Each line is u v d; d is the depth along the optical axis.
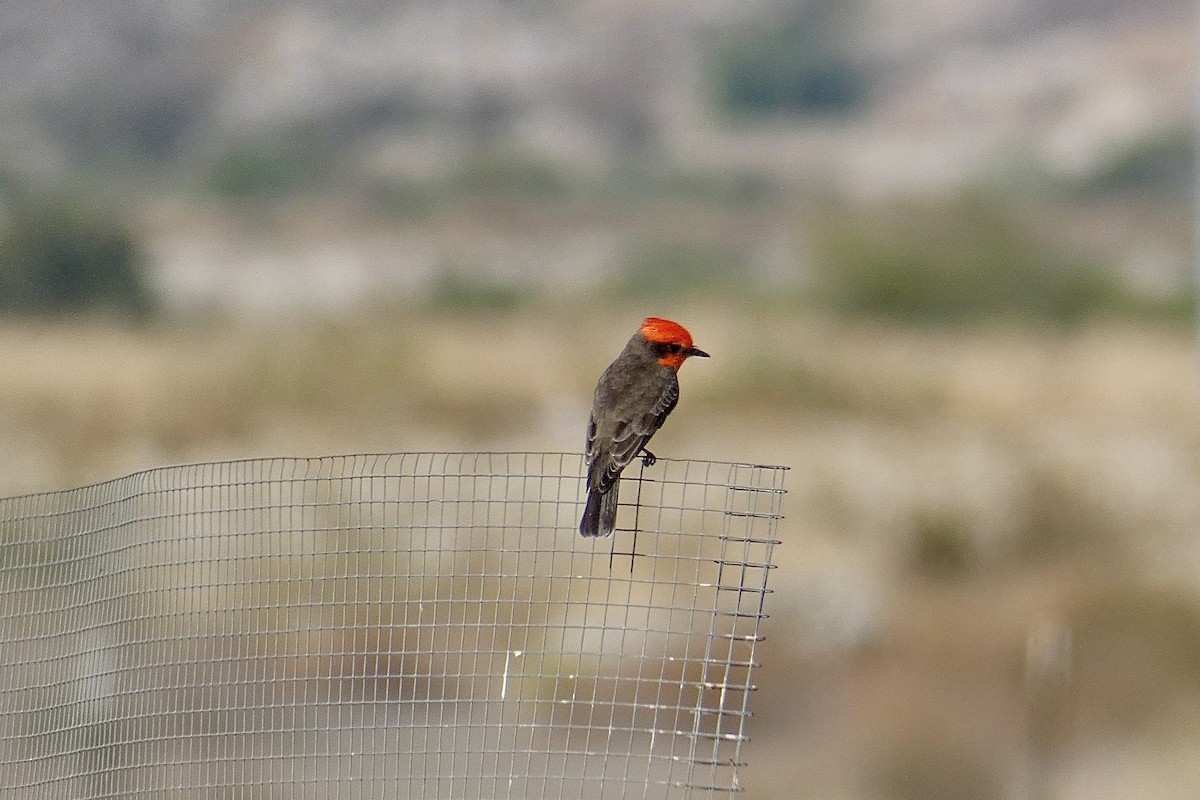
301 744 9.01
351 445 23.78
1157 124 119.88
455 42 133.25
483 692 11.08
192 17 128.38
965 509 19.42
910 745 12.78
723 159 123.44
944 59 142.12
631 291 60.78
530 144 123.69
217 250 77.44
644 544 14.86
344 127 122.62
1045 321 49.03
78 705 8.58
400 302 54.88
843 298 49.28
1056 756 11.31
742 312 42.59
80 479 20.44
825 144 126.62
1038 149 123.12
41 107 116.62
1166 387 31.16
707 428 25.59
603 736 11.84
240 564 8.97
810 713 13.96
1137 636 13.99
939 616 16.14
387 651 8.86
